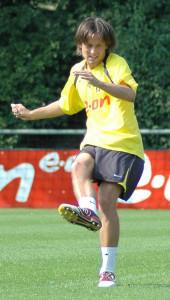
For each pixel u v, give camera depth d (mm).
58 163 42312
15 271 19391
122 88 15898
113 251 16766
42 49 56844
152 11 55281
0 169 42906
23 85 57000
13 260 21391
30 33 57156
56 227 31406
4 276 18594
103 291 16109
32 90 57156
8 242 25859
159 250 23469
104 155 16469
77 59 57625
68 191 42094
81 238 27156
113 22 55688
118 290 16203
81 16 57031
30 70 56531
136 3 55344
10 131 45781
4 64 56750
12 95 56906
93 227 15664
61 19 57719
